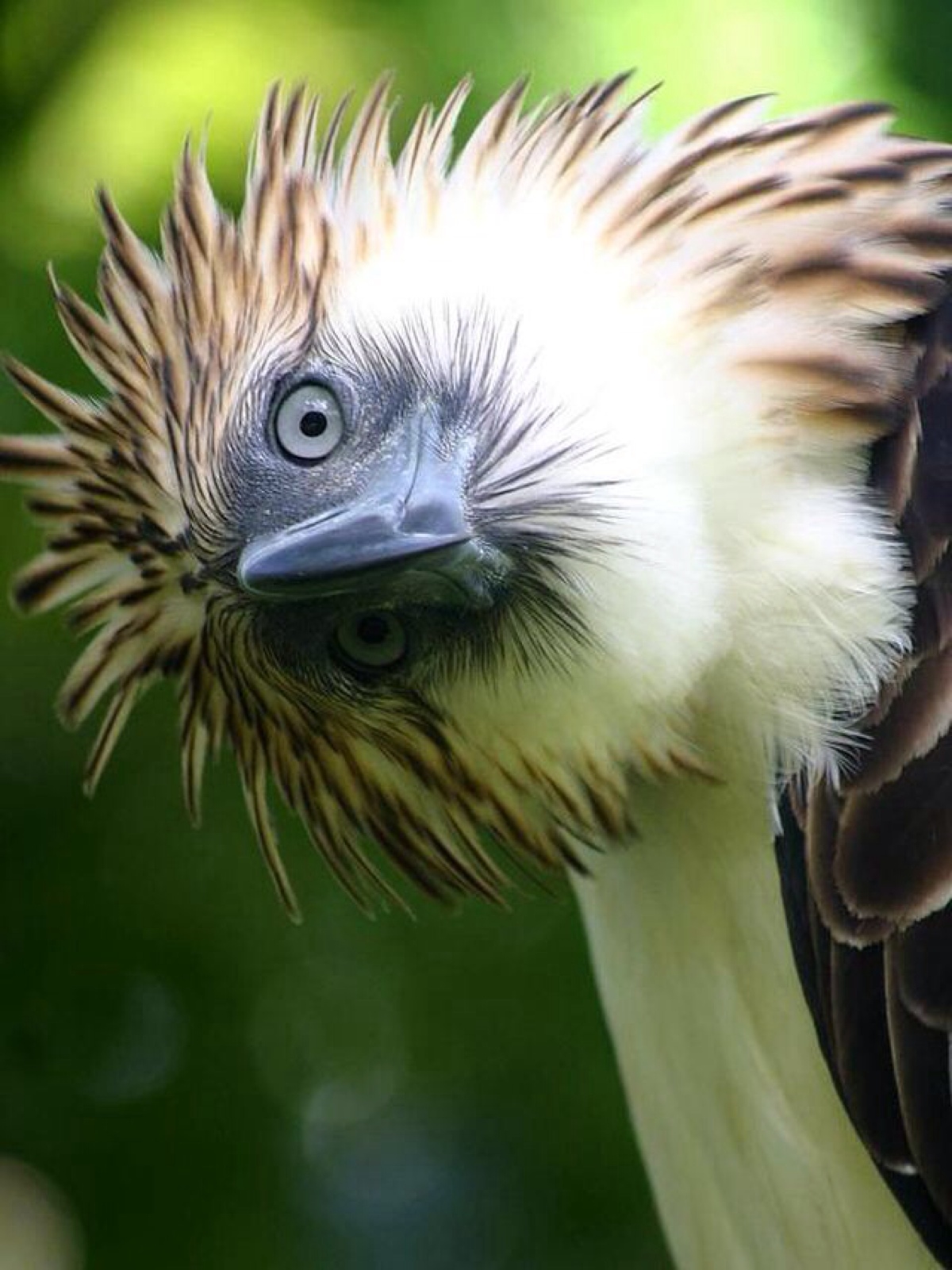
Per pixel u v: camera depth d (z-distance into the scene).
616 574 7.29
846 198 7.65
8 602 11.95
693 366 7.44
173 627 8.08
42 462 8.18
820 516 7.34
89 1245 12.12
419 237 7.70
